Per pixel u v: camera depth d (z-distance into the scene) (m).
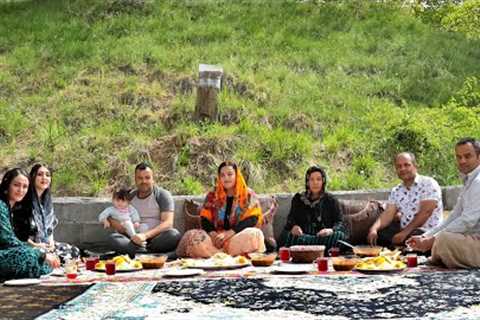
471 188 5.82
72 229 7.79
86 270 5.91
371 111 11.15
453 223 5.77
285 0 16.08
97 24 14.06
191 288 4.72
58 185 9.23
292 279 5.07
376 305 4.02
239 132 10.05
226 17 14.72
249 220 6.88
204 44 13.21
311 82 11.97
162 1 15.49
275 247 7.23
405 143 10.22
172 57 12.38
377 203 7.52
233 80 11.52
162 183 9.26
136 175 7.32
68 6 15.02
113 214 7.12
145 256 6.54
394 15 15.62
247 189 7.02
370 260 5.52
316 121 10.78
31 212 6.39
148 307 4.07
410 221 6.91
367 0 16.39
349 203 7.50
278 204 7.86
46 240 6.56
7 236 5.79
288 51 13.11
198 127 10.14
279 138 9.91
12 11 15.09
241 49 12.89
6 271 5.57
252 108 10.77
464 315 3.69
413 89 12.08
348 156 10.01
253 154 9.53
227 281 5.00
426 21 16.30
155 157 9.71
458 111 11.07
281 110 10.82
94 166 9.59
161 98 11.14
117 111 10.84
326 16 15.09
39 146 10.05
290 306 4.02
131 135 10.16
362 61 12.92
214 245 6.80
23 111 10.98
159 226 7.15
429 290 4.51
